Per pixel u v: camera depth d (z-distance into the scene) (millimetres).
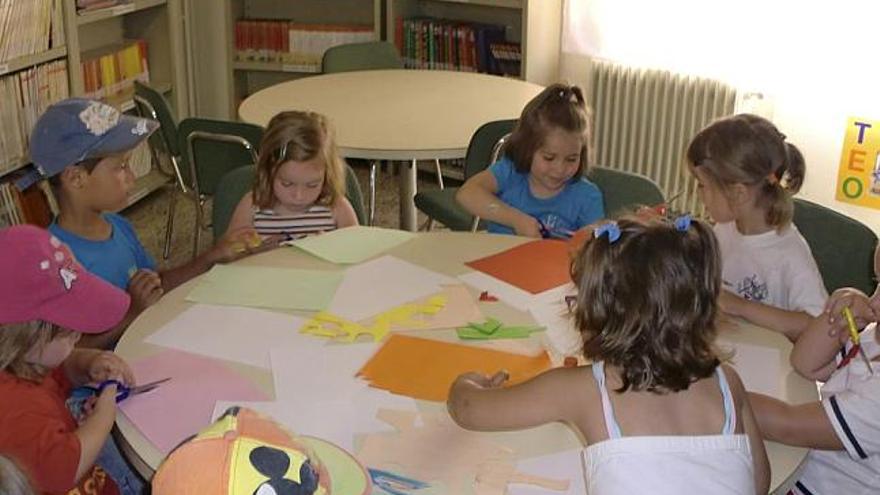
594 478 1275
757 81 4016
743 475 1269
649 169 4398
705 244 1307
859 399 1487
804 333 1708
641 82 4285
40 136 2137
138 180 4625
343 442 1430
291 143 2408
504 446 1434
